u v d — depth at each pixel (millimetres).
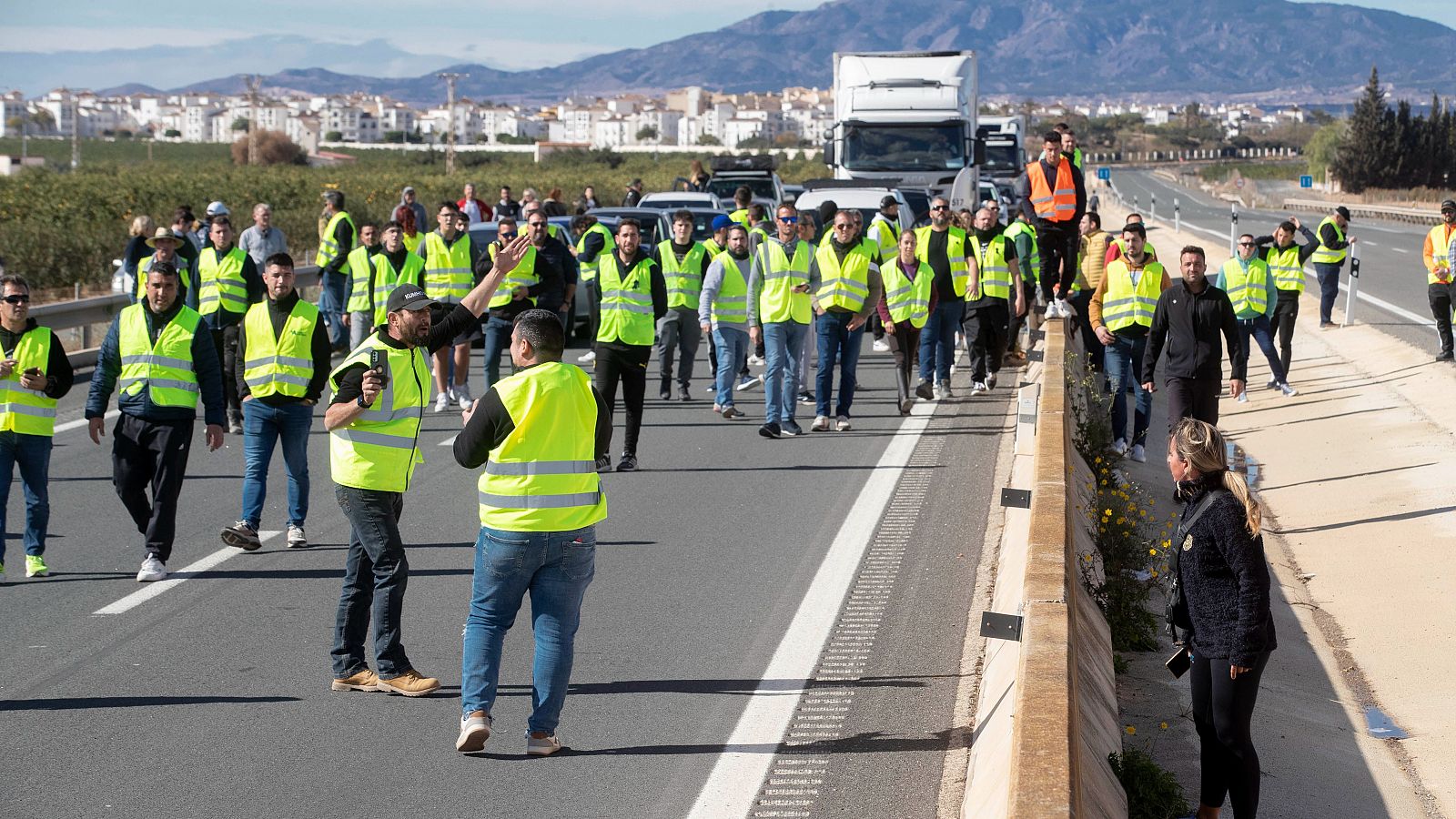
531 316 12547
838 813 11242
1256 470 31031
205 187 103438
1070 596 11383
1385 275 69125
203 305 28234
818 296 27922
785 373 28156
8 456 17922
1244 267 38031
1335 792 14586
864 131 58562
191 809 11281
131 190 93500
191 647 15375
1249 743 12227
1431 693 17484
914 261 29578
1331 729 16406
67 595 17312
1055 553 12094
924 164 58188
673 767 12172
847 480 23719
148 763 12211
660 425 29578
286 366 19062
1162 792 12445
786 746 12617
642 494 22906
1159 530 23688
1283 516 27031
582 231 40188
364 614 14156
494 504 12227
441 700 13883
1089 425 27281
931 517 21031
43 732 12906
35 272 54344
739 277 29500
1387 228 117875
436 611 16672
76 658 14977
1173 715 15016
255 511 19219
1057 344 26109
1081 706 11945
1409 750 15953
